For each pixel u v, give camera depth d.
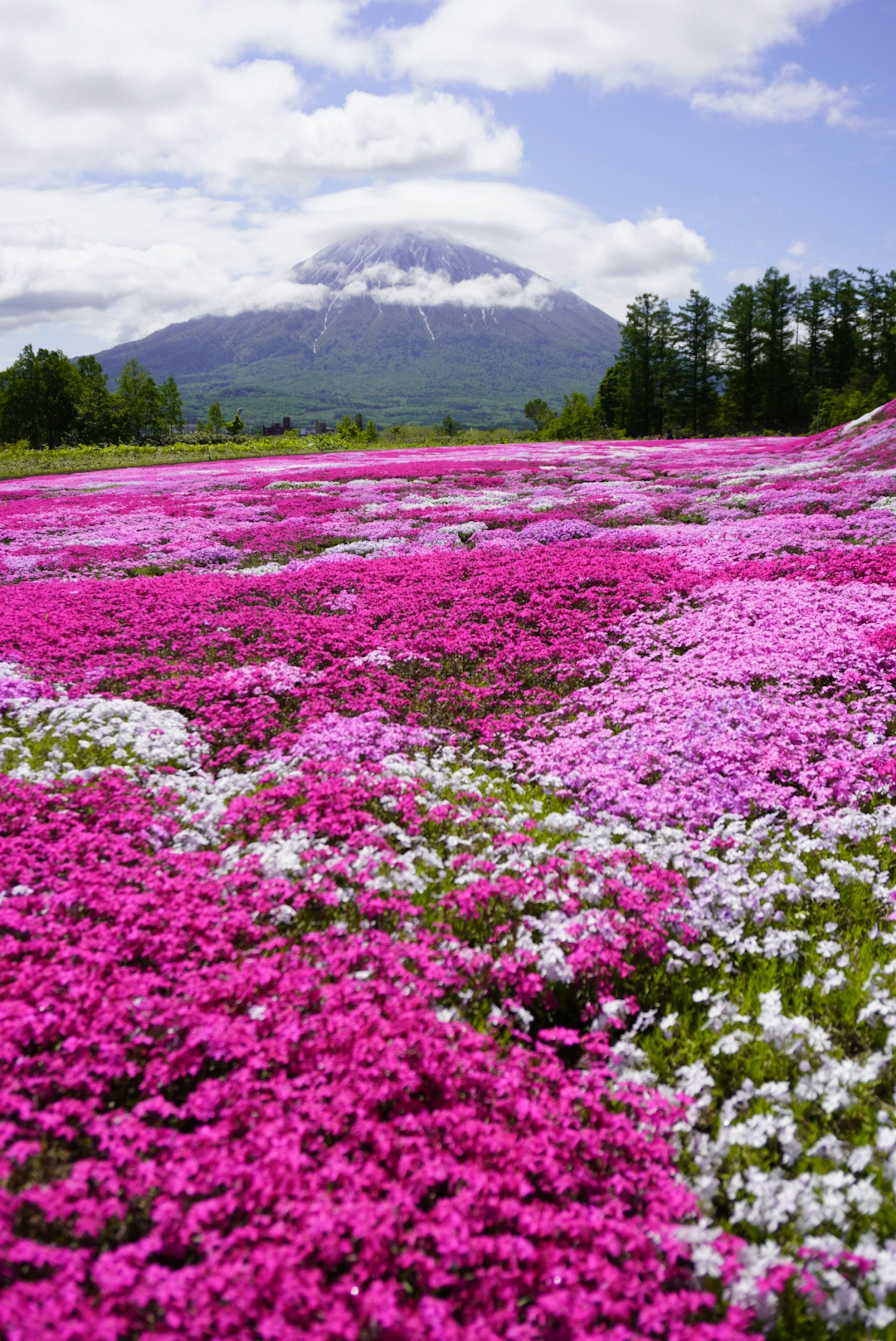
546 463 46.09
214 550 22.47
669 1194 3.78
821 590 14.30
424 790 8.27
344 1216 3.25
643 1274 3.35
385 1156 3.71
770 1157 4.30
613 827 7.74
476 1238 3.28
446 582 17.22
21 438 107.00
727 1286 3.48
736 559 17.44
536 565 17.95
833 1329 3.35
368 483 38.47
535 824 7.71
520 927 5.86
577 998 5.50
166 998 4.85
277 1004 4.73
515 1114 4.10
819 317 109.06
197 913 5.64
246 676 11.80
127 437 114.12
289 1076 4.34
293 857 6.49
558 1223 3.40
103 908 5.70
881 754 8.77
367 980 5.19
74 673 12.02
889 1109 4.48
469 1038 4.58
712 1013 5.28
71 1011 4.47
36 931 5.43
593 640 13.52
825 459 36.69
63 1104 3.90
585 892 6.27
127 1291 3.04
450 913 6.21
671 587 15.73
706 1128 4.55
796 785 8.62
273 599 16.73
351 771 8.53
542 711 11.13
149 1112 4.21
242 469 50.09
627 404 114.19
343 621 14.75
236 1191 3.49
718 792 8.25
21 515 29.59
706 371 111.56
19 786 7.89
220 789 8.46
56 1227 3.45
